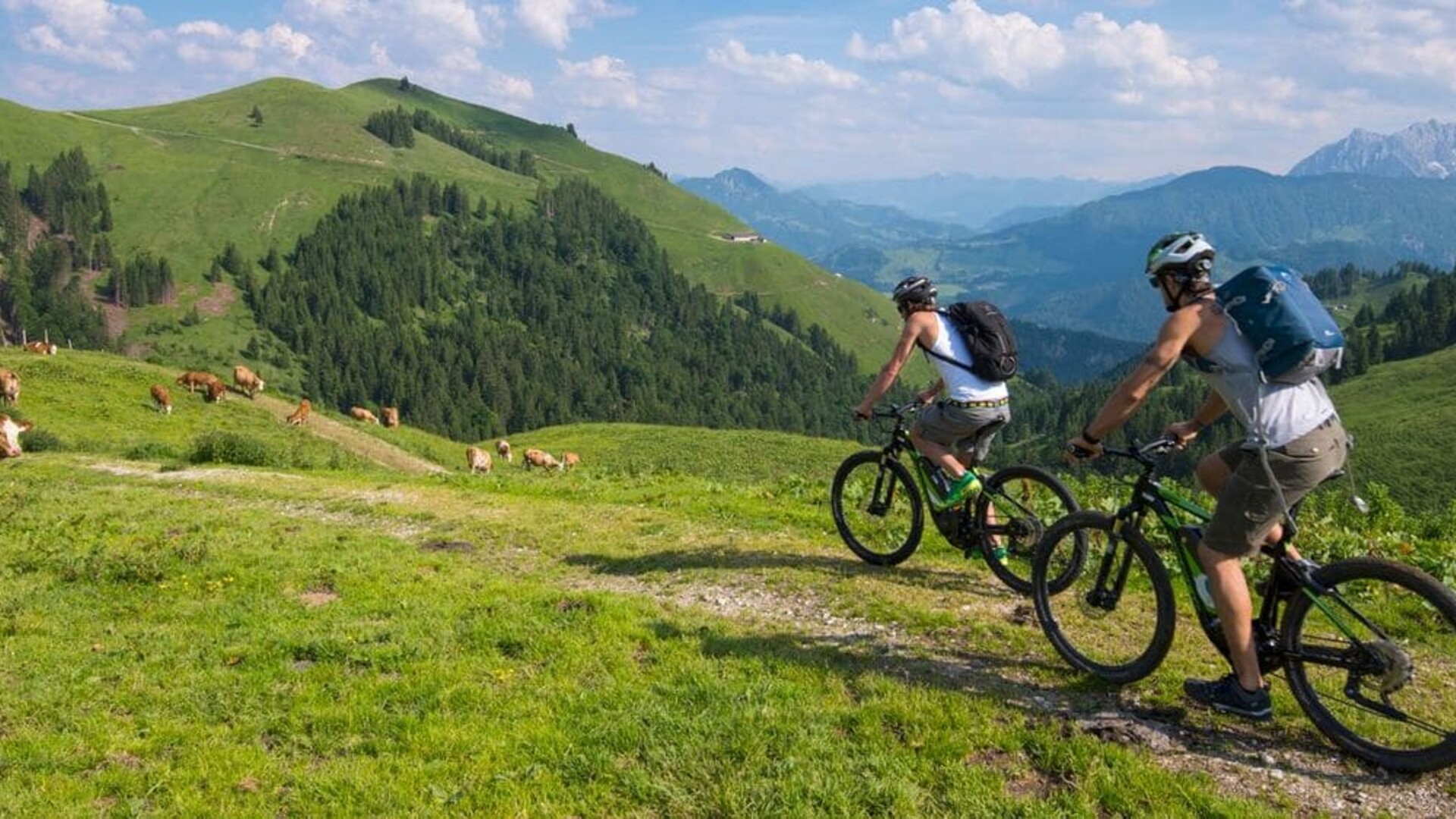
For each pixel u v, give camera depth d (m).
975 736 5.89
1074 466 6.46
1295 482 5.41
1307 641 5.80
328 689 7.39
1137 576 8.28
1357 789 5.21
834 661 7.27
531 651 7.88
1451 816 4.91
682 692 6.72
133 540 14.21
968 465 8.76
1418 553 10.59
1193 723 6.02
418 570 11.69
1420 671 6.68
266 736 6.71
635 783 5.52
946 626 7.84
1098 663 6.74
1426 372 190.62
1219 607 5.77
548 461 67.50
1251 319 5.43
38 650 8.91
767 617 8.57
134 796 5.86
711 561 10.63
